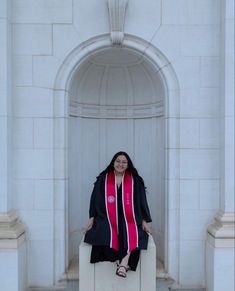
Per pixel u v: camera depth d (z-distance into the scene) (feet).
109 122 22.59
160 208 21.30
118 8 18.58
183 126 19.19
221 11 18.74
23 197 19.13
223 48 18.38
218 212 18.94
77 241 21.84
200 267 19.33
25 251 18.92
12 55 18.93
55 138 19.27
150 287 17.15
